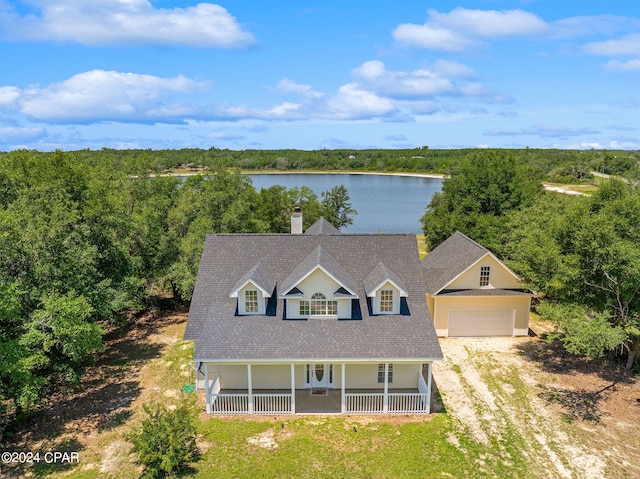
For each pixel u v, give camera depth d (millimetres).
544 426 21422
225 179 49875
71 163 38844
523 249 29844
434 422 21797
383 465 18703
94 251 27500
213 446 19953
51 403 23500
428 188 159625
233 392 24641
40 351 20625
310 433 20953
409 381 24641
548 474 18078
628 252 23453
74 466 18609
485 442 20203
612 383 25484
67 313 20828
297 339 22656
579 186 119125
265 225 58000
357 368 24516
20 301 22906
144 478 17703
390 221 98188
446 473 18188
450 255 35281
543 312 26203
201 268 26625
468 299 31812
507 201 51562
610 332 22219
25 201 29781
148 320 36906
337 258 26766
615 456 19156
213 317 23938
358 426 21516
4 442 20141
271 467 18578
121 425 21516
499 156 54719
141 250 37344
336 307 23891
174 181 52906
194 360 21719
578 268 25672
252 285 23844
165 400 23828
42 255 25203
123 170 50469
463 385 25406
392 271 26281
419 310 24469
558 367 27531
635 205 26594
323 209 73438
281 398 22625
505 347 30562
